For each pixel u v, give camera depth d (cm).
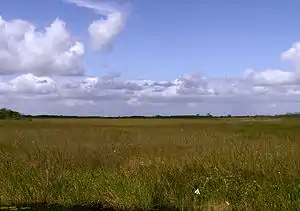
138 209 1070
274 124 2872
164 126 2828
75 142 1611
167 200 1089
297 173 1113
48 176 1186
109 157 1362
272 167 1157
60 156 1323
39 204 1124
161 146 1473
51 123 2892
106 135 1995
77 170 1229
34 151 1393
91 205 1110
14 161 1268
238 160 1210
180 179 1150
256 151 1269
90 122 3928
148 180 1146
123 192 1085
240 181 1088
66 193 1140
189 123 3056
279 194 970
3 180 1177
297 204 927
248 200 1012
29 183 1171
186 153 1321
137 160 1281
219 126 2577
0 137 1742
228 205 1014
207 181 1091
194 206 1036
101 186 1134
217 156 1252
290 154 1248
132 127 2853
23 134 1902
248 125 2817
